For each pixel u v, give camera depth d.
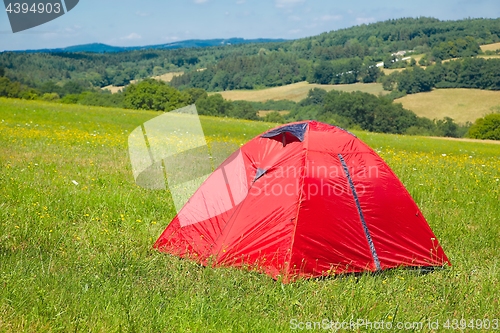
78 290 4.95
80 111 36.00
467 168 15.60
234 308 4.83
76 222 7.74
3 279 4.91
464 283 5.77
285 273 5.58
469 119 109.94
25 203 8.30
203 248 6.20
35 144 16.06
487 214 9.12
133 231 7.29
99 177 11.05
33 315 4.34
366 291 5.30
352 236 5.99
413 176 12.73
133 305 4.71
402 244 6.23
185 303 4.85
